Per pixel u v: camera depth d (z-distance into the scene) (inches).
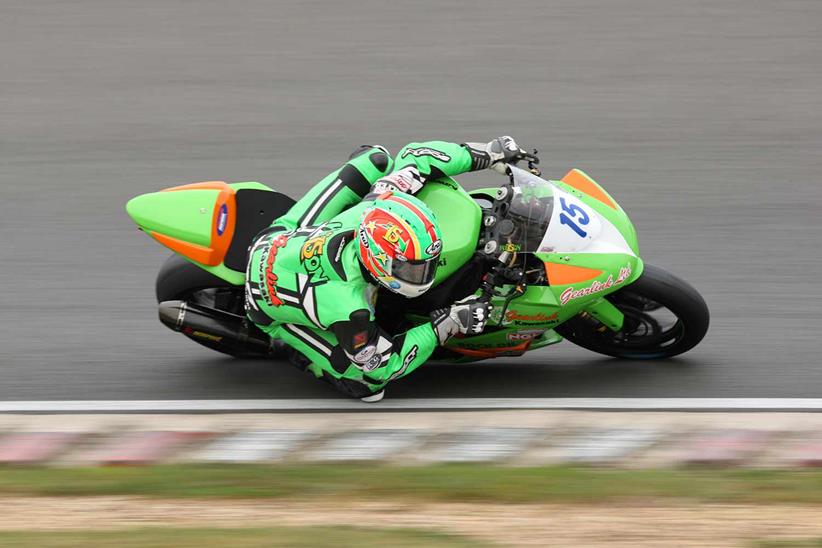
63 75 1459.2
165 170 1198.9
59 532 582.2
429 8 1678.2
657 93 1381.6
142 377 820.0
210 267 765.3
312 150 1238.9
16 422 749.9
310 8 1685.5
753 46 1517.0
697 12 1642.5
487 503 622.5
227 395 789.2
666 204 1104.2
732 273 970.1
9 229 1071.6
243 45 1550.2
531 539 573.3
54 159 1230.3
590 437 711.1
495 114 1323.8
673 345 817.5
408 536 566.3
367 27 1609.3
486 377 812.6
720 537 575.8
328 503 626.2
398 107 1348.4
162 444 711.1
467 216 730.8
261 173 1183.6
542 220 727.1
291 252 707.4
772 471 656.4
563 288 729.0
